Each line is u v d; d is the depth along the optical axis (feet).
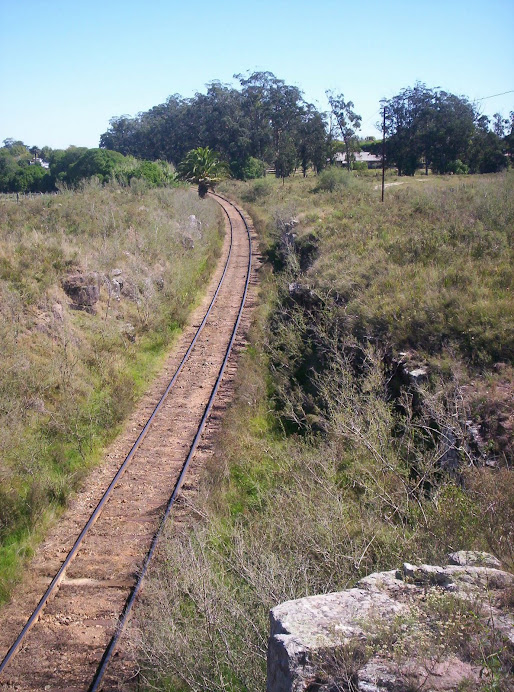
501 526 20.59
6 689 22.58
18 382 44.68
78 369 50.29
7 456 38.06
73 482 37.47
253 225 144.36
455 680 13.15
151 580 26.68
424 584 16.63
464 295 44.24
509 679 12.70
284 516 27.84
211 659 20.67
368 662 13.87
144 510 34.42
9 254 61.46
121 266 73.20
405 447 32.22
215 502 34.14
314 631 14.88
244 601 22.13
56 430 42.68
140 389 52.95
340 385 42.34
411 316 44.45
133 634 23.06
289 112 294.66
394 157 239.09
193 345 64.18
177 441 43.29
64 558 30.48
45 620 26.14
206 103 331.57
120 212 96.94
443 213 75.77
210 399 49.67
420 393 34.99
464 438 28.50
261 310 72.95
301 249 86.48
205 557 24.35
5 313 51.67
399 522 26.61
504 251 54.39
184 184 185.98
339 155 309.42
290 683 13.74
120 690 21.90
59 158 273.33
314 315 60.29
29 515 33.78
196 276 90.53
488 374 34.76
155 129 363.15
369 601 16.07
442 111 234.79
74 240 74.59
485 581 16.26
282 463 36.58
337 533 24.86
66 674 23.11
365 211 90.58
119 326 62.03
